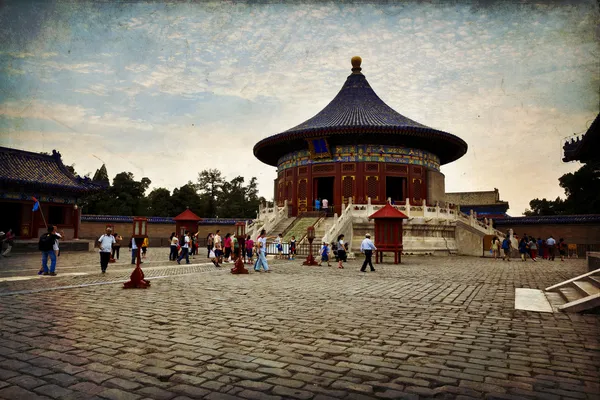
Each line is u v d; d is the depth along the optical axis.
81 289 13.46
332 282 15.99
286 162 46.28
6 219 39.25
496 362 6.22
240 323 8.66
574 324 8.88
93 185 40.41
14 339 7.26
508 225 46.06
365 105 45.88
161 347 6.87
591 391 5.10
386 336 7.71
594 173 41.75
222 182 85.62
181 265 24.05
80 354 6.45
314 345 7.07
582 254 41.94
